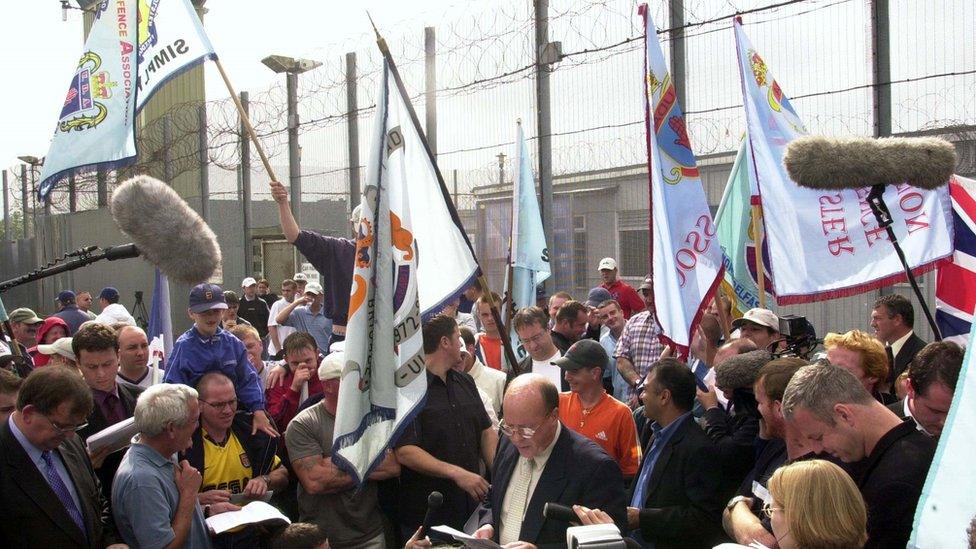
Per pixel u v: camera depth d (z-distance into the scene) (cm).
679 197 578
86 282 2195
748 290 752
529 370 707
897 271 599
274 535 463
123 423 489
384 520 544
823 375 344
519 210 871
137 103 658
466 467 527
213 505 500
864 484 332
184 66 633
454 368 569
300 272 1691
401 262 483
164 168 1844
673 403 459
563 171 1132
